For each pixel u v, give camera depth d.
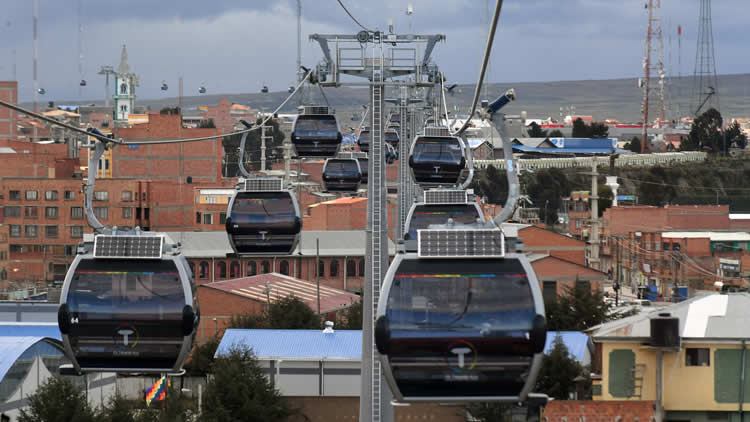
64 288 47.50
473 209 98.56
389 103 153.50
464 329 41.69
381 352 41.88
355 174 163.50
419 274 42.00
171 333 47.62
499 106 50.91
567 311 162.50
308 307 170.62
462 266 42.09
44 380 114.62
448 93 142.12
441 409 111.88
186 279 48.00
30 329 135.62
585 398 110.06
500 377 42.00
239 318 169.25
